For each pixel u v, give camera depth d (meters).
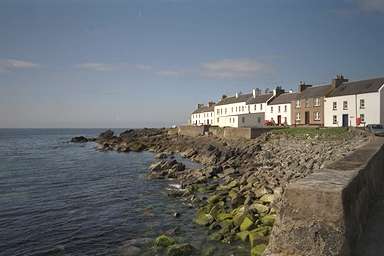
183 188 26.48
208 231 15.91
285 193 6.55
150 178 31.61
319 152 31.70
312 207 6.26
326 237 6.08
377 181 12.19
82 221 18.69
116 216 19.47
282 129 47.44
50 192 26.39
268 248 6.62
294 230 6.30
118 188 27.62
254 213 15.70
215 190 24.39
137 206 21.52
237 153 42.47
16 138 142.25
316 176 7.50
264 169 29.02
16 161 48.97
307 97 58.22
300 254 6.20
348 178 7.25
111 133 105.44
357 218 7.43
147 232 16.53
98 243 15.43
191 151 50.84
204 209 18.98
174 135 75.62
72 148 77.44
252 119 66.69
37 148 78.19
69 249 14.85
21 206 22.00
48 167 41.62
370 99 46.94
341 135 36.78
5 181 31.55
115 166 42.12
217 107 89.50
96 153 62.66
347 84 54.03
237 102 80.56
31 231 17.19
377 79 49.03
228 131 54.75
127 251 14.27
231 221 15.72
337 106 52.06
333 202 6.14
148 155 56.78
